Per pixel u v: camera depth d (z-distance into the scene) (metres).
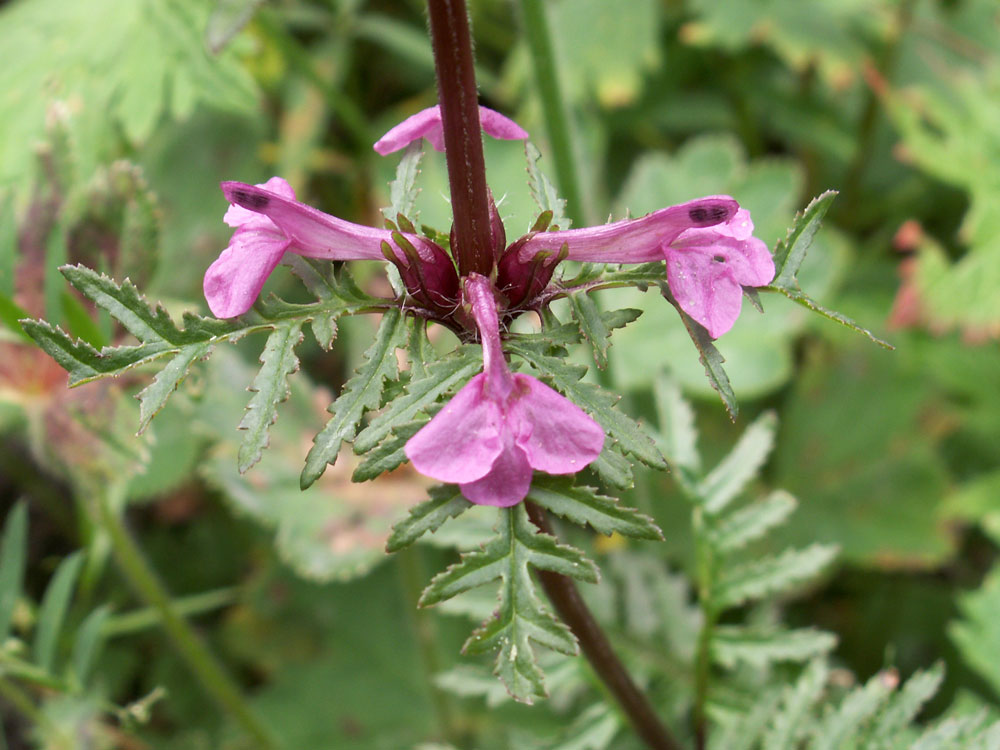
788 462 0.31
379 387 0.14
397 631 0.29
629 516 0.14
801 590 0.28
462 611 0.19
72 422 0.21
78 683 0.20
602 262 0.15
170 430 0.27
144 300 0.14
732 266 0.15
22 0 0.30
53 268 0.19
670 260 0.15
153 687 0.29
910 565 0.28
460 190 0.14
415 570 0.26
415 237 0.15
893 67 0.36
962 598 0.21
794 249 0.15
